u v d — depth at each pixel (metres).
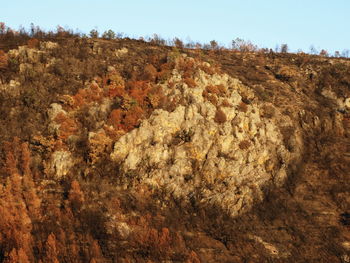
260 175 76.69
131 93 83.44
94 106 81.88
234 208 71.06
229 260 63.94
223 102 85.38
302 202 75.94
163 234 64.25
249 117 84.62
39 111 80.62
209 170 75.12
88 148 74.62
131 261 61.62
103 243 63.47
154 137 77.25
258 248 66.25
